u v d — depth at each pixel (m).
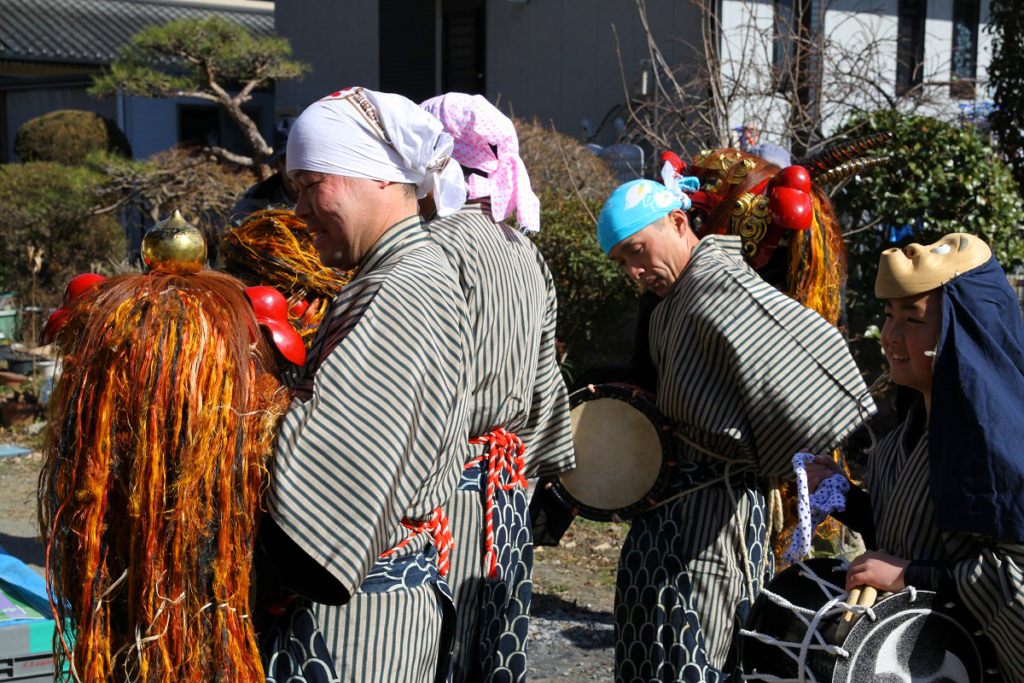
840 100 6.92
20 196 10.39
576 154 7.54
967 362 1.73
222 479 1.62
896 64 9.15
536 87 9.98
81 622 1.62
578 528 5.18
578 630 3.90
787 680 1.89
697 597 2.61
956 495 1.70
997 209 5.96
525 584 2.29
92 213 10.33
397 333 1.71
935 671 1.81
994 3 7.09
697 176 3.19
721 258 2.63
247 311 1.74
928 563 1.82
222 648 1.62
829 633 1.84
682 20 8.46
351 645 1.76
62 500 1.63
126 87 10.88
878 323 6.23
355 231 1.87
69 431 1.64
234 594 1.63
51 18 15.85
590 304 6.67
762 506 2.69
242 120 11.15
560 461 2.47
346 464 1.63
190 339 1.62
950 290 1.79
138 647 1.59
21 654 2.22
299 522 1.61
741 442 2.53
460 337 1.81
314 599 1.66
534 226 2.40
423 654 1.84
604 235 2.73
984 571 1.70
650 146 8.42
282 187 3.02
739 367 2.48
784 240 3.09
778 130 7.22
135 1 17.16
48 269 10.42
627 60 9.05
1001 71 6.98
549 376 2.40
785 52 6.94
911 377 1.87
